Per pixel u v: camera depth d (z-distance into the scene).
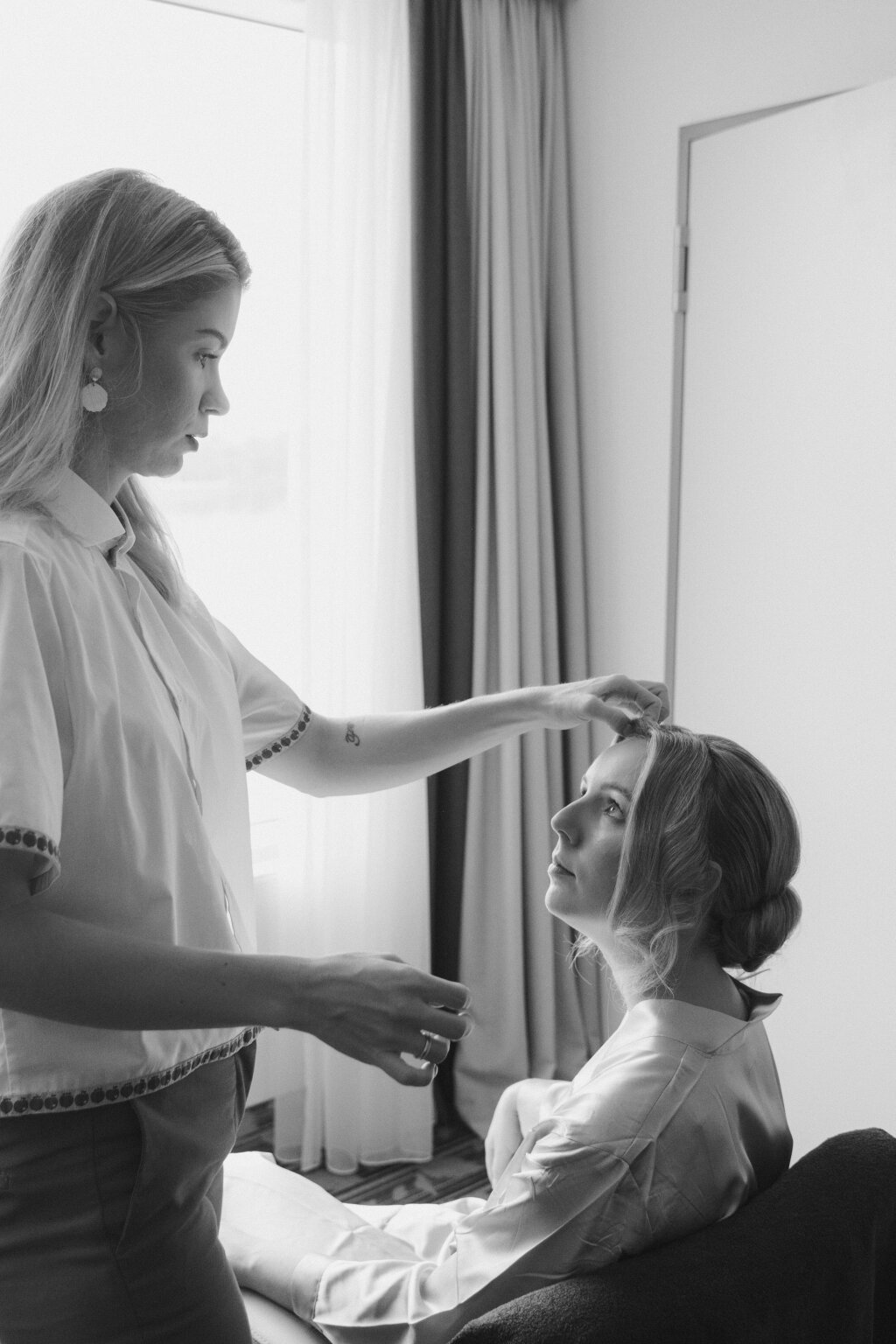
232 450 2.63
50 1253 1.11
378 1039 0.96
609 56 2.78
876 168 2.22
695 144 2.59
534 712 1.55
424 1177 2.67
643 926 1.30
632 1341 1.00
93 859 1.08
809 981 2.46
